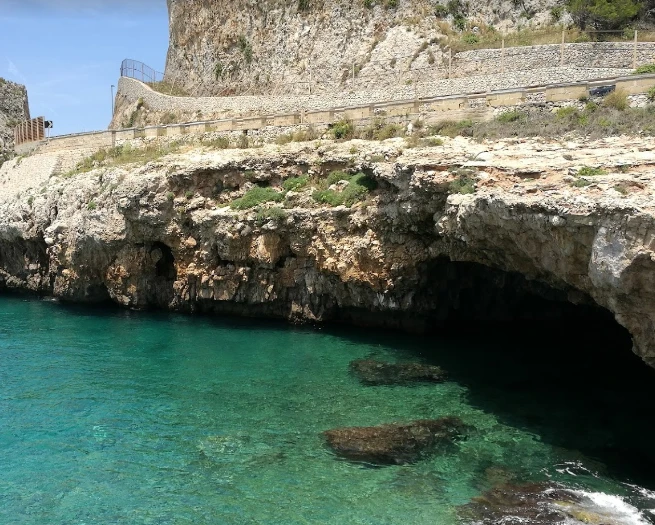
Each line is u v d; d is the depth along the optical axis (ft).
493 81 98.94
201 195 90.22
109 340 78.69
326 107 120.57
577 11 123.54
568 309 85.56
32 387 59.77
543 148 59.16
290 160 86.74
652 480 41.39
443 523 36.27
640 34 110.32
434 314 81.76
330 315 86.43
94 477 41.78
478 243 59.47
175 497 39.29
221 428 49.57
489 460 44.06
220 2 168.45
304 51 148.77
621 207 40.57
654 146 51.88
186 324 87.81
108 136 125.70
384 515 37.14
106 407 54.24
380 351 72.54
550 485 40.57
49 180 120.78
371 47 137.28
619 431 49.55
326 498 38.99
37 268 117.29
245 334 81.10
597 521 36.22
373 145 79.66
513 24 134.10
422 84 107.04
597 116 65.87
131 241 94.43
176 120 148.87
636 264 40.47
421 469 42.70
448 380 61.93
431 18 136.36
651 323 43.62
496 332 83.61
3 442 47.11
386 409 53.67
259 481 41.14
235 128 108.06
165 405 54.65
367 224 74.90
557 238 46.78
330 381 61.11
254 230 83.92
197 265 90.99
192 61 176.35
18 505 38.34
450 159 61.72
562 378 63.36
